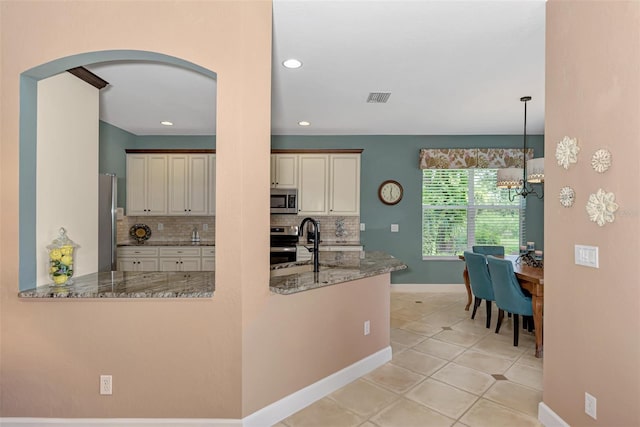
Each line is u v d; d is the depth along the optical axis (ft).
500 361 9.57
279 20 7.24
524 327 12.18
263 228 6.59
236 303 6.25
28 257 6.56
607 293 5.16
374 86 11.02
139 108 13.25
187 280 7.27
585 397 5.61
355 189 17.12
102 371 6.29
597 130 5.28
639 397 4.68
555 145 6.25
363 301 8.80
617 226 4.97
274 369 6.82
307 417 7.00
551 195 6.40
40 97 7.03
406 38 7.97
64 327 6.27
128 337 6.28
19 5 6.34
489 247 15.65
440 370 9.02
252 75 6.38
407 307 14.98
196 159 16.96
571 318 5.93
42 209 7.07
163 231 17.89
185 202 16.92
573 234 5.84
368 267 8.82
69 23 6.29
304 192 17.08
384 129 16.72
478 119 14.85
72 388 6.30
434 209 18.07
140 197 16.83
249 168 6.33
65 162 7.70
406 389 8.07
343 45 8.31
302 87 11.09
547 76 6.50
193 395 6.31
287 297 7.02
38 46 6.32
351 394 7.86
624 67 4.79
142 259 16.11
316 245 8.27
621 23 4.83
